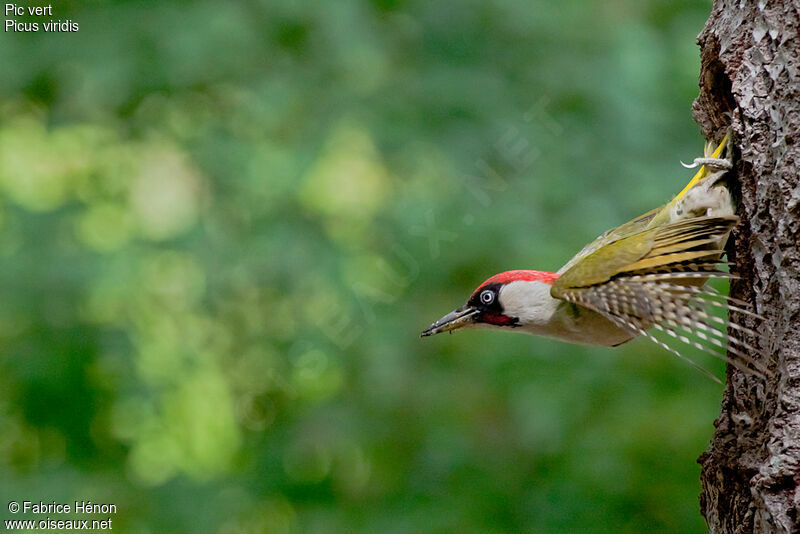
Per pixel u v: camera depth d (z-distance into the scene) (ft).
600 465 38.47
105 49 41.45
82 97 44.01
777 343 19.51
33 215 43.37
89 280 42.01
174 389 44.86
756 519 18.89
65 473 42.80
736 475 20.20
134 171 46.47
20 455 43.65
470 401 41.50
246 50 41.50
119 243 44.09
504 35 43.32
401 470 42.01
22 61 42.06
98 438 44.32
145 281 43.68
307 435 42.65
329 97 42.86
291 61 43.01
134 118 45.09
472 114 42.16
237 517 42.65
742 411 20.27
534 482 39.88
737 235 20.89
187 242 43.29
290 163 42.60
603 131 41.52
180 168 45.96
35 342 42.42
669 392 39.27
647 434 38.47
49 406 43.16
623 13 43.32
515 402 39.70
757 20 20.25
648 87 41.42
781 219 19.39
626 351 39.91
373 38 42.50
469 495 39.93
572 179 40.83
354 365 42.65
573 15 43.42
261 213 44.01
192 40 40.86
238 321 44.65
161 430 45.03
